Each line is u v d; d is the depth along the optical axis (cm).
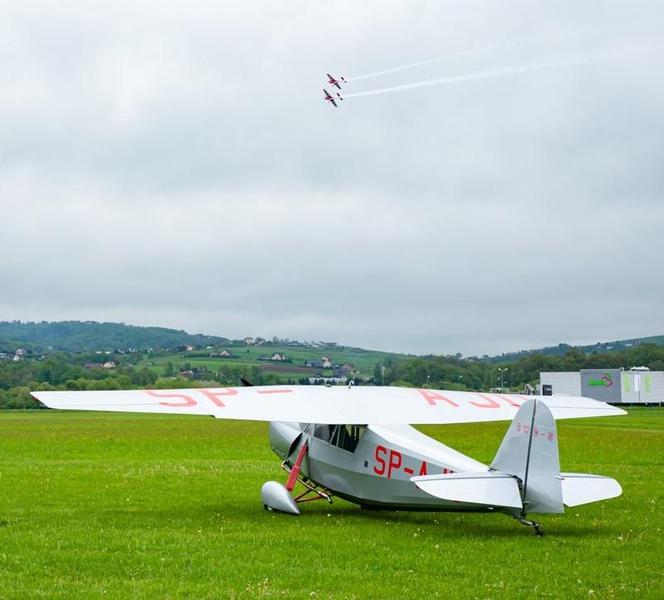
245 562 1211
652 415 8531
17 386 16125
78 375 17875
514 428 1379
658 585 1109
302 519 1594
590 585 1109
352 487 1617
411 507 1528
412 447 1520
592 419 7406
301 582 1104
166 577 1125
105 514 1645
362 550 1293
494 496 1331
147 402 1479
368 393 1661
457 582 1112
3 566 1185
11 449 3431
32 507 1728
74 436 4425
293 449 1741
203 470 2439
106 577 1125
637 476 2400
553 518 1642
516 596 1046
